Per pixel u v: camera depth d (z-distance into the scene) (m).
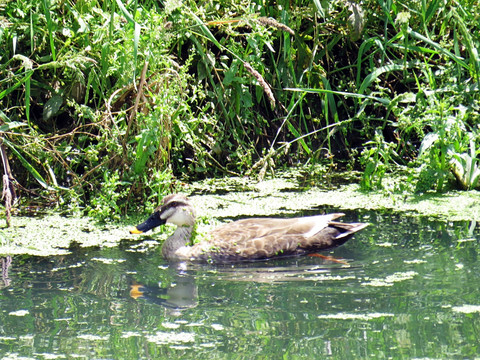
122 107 13.79
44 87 14.12
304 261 10.60
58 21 13.88
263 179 15.46
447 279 9.32
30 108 14.54
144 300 8.91
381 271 9.78
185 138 14.07
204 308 8.58
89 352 7.36
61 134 14.61
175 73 13.21
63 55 13.31
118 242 11.56
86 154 13.22
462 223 11.95
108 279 9.76
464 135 14.63
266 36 14.90
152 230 12.37
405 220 12.25
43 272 10.02
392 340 7.50
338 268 10.09
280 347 7.38
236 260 10.77
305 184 15.00
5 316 8.38
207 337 7.69
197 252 10.79
